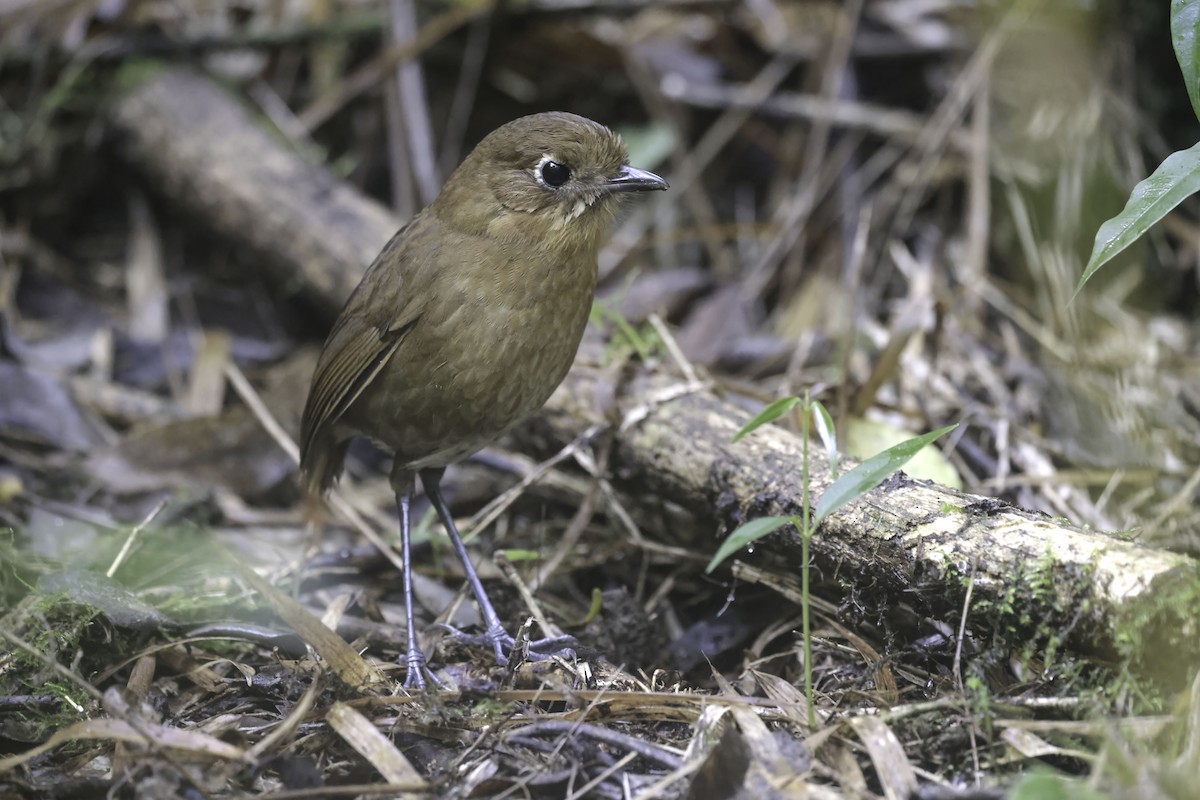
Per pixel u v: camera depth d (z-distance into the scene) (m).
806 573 6.36
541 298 8.17
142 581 9.17
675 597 9.42
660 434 9.25
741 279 13.73
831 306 13.07
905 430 10.09
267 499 11.12
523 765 6.57
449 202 8.31
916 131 13.86
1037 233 12.83
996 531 7.07
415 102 14.20
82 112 14.31
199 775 6.34
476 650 8.54
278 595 8.02
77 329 13.22
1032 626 6.76
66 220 14.45
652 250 14.17
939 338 11.09
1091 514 9.31
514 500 10.30
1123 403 10.92
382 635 8.64
